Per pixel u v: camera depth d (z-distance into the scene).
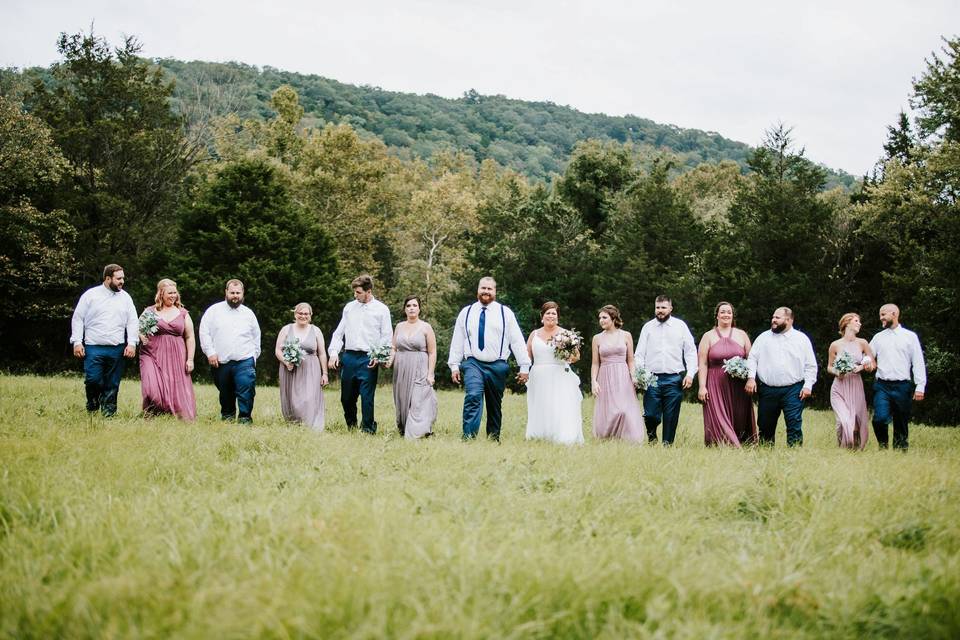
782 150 39.22
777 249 36.97
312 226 40.47
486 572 3.35
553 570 3.35
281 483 5.62
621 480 6.04
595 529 4.33
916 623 3.16
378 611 2.85
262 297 36.44
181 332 11.11
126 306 11.04
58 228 34.88
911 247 31.41
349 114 117.62
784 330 10.92
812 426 16.80
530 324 45.72
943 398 29.09
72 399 13.73
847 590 3.46
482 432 12.59
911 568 3.82
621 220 49.47
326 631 2.76
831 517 4.95
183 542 3.72
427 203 56.97
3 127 32.88
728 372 10.82
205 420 10.77
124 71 41.19
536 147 133.88
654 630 2.98
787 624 3.16
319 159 50.38
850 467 7.17
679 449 8.95
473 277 48.34
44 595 3.10
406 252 57.19
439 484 5.63
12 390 15.23
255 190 38.62
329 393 24.59
